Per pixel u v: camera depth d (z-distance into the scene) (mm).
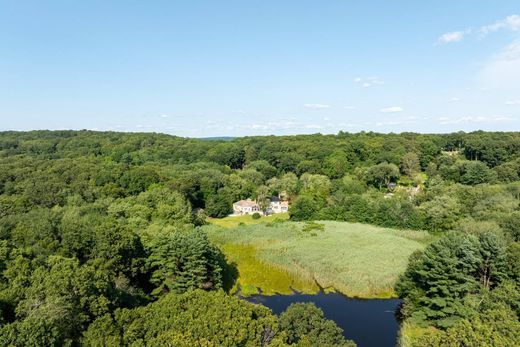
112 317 28766
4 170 77750
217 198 98750
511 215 57812
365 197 89500
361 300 47312
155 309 28375
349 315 43406
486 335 25422
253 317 28422
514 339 24953
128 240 43781
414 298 42000
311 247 62250
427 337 27594
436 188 89062
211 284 48344
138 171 88250
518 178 100250
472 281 38750
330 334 28234
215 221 92375
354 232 71438
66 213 57281
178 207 72312
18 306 26438
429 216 74938
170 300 29047
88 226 47188
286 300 47344
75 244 43094
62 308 25531
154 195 76688
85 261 43844
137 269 44469
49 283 27953
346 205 86312
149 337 25578
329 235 69250
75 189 74625
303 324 28812
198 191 99562
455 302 38188
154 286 46875
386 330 40062
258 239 67812
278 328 27875
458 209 73438
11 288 28719
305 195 92562
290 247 62906
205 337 24469
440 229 73125
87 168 87688
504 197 72562
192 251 45188
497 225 54438
